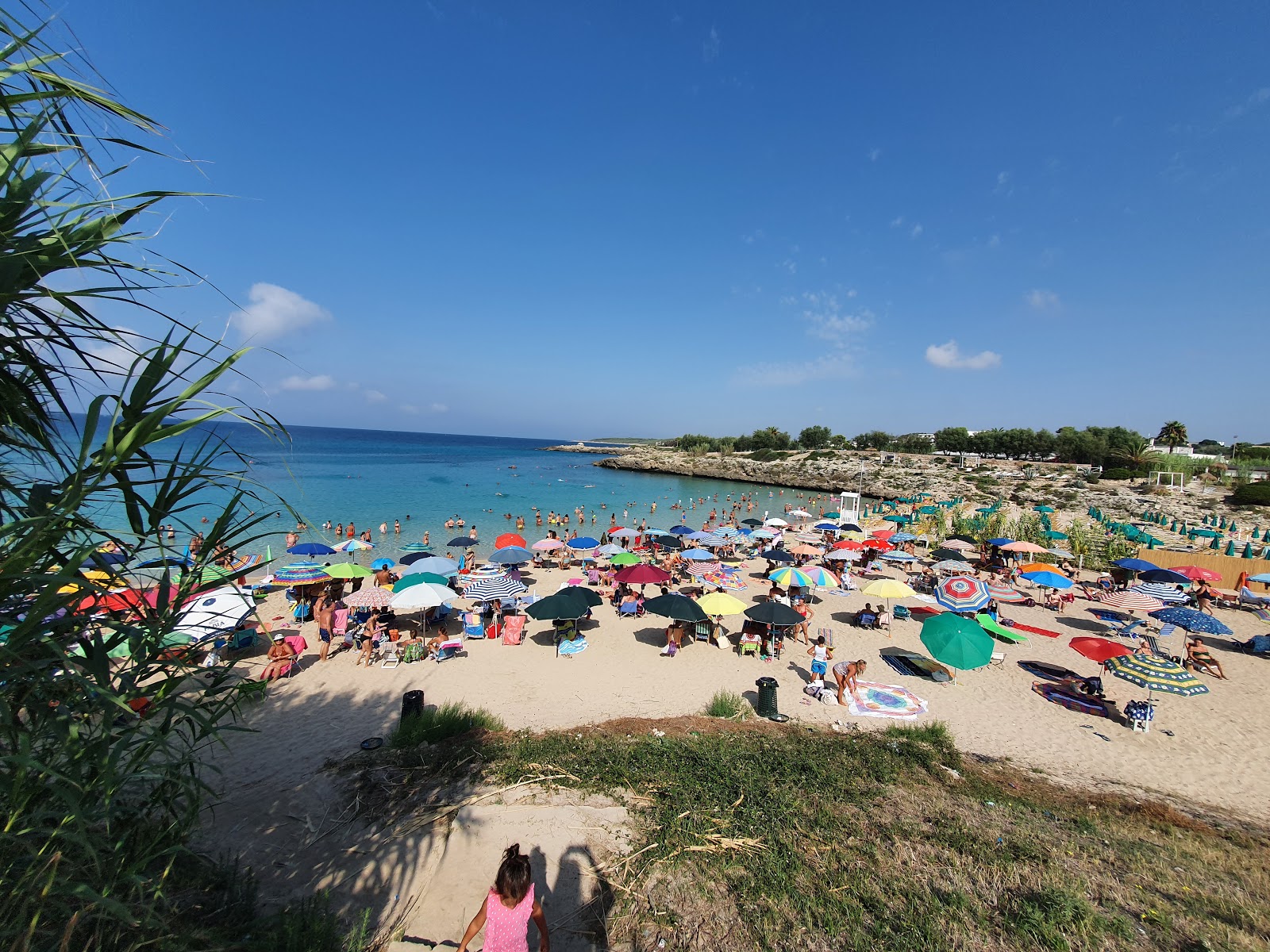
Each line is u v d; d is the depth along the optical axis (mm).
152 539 2730
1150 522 38094
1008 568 24969
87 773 2744
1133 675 10789
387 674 12633
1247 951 4855
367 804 6867
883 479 66625
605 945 4820
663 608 13828
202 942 3932
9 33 1946
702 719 10508
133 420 2459
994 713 11516
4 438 2400
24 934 2613
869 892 5445
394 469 71250
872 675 13484
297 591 16953
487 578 15953
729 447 101000
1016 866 5965
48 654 2549
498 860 5793
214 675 3359
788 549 29844
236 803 6992
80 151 2170
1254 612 19516
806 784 7602
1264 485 40250
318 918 4770
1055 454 76938
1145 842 6953
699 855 5910
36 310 2225
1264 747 10312
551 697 11672
